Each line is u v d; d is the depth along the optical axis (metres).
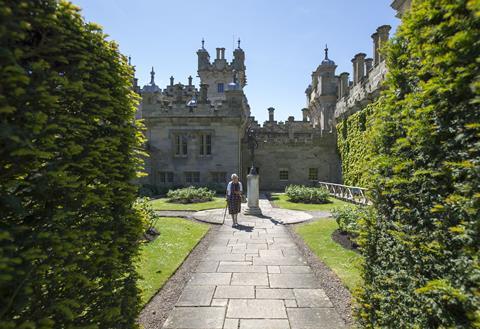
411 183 2.51
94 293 2.54
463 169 1.86
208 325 3.62
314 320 3.73
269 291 4.59
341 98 22.98
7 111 1.61
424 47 2.23
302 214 11.59
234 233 8.49
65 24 2.36
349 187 15.56
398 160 2.65
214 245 7.26
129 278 3.14
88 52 2.51
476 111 1.80
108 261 2.71
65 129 2.11
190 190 16.22
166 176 22.12
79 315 2.38
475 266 1.72
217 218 10.71
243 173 24.48
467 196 1.84
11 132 1.61
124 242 3.04
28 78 1.74
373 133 3.12
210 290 4.63
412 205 2.51
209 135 22.12
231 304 4.16
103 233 2.60
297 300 4.27
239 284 4.87
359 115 18.53
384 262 2.93
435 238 2.17
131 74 3.30
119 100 3.03
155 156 22.06
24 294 1.80
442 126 2.07
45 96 1.95
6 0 1.75
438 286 1.97
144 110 22.08
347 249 6.59
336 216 8.05
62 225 2.12
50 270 2.05
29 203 2.08
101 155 2.64
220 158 21.77
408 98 2.39
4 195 1.73
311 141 24.34
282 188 24.39
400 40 2.77
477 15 1.60
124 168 3.11
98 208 2.63
